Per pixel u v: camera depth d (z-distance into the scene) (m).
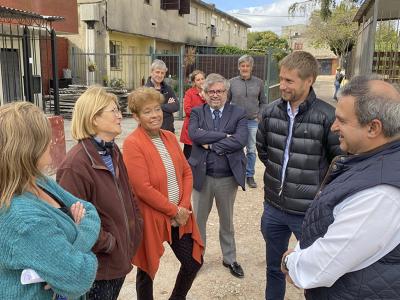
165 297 3.36
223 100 3.48
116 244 2.20
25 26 7.59
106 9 17.97
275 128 2.72
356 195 1.42
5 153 1.40
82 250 1.62
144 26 21.33
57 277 1.42
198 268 2.97
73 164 2.13
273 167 2.77
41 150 1.49
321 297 1.59
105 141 2.28
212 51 29.55
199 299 3.32
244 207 5.42
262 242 4.39
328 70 51.75
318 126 2.55
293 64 2.50
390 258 1.39
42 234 1.39
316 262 1.50
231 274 3.70
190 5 27.39
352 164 1.56
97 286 2.20
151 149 2.77
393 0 6.08
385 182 1.36
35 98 7.68
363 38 7.29
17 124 1.43
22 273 1.38
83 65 17.61
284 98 2.59
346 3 9.08
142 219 2.60
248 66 6.15
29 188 1.48
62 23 13.79
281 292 2.96
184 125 5.79
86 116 2.21
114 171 2.34
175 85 16.59
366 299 1.43
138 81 21.58
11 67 8.25
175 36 25.44
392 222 1.35
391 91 1.47
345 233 1.41
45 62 11.88
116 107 2.29
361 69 6.87
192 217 2.94
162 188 2.78
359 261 1.41
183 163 3.01
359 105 1.46
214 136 3.39
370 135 1.47
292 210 2.68
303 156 2.61
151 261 2.73
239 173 3.48
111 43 19.66
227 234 3.71
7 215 1.37
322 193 1.60
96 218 1.81
